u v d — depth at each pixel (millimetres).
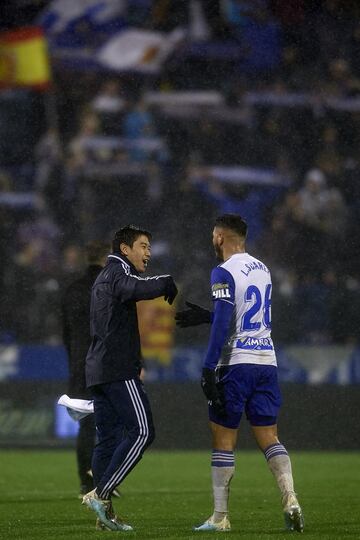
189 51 79188
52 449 56000
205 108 76188
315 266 64938
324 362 57375
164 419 56500
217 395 23219
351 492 35594
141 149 72875
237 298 23656
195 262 63094
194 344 57062
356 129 76188
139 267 24844
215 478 23984
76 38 77688
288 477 23500
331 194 67688
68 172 69188
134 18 79062
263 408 23859
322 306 58812
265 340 24016
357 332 58781
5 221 65688
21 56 73188
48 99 76438
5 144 75312
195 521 26953
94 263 33188
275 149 75375
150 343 56750
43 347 56844
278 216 66625
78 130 76750
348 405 56781
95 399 25656
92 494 24156
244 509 30359
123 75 78562
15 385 56656
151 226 67938
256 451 56188
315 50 80188
